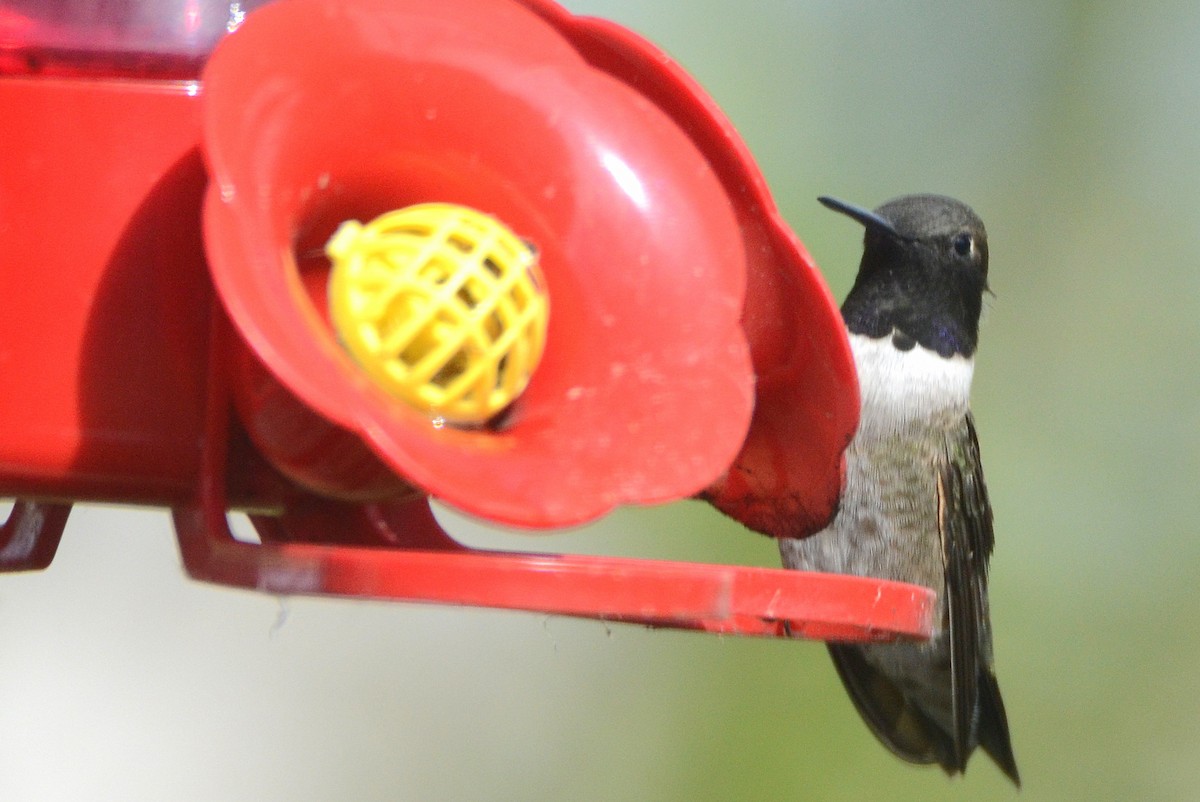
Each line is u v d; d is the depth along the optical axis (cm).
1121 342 1602
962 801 1342
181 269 476
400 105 491
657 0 1470
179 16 527
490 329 486
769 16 1479
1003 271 1617
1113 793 1401
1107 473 1540
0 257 475
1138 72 1664
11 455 470
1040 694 1435
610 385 489
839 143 1483
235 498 503
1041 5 1639
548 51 532
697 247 518
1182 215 1639
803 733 1357
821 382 534
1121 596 1469
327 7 483
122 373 475
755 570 425
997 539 1499
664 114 538
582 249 512
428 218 481
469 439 451
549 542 1272
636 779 1406
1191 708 1411
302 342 405
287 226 446
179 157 479
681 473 466
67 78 498
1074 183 1638
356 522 544
